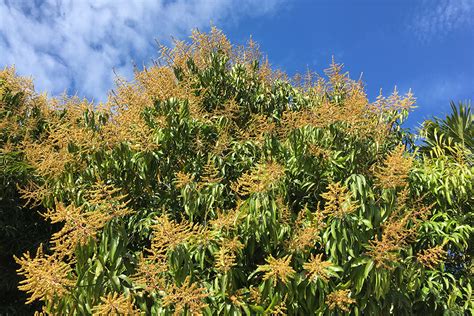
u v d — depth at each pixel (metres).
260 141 4.40
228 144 4.50
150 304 3.48
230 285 3.49
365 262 3.42
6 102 5.55
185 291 3.10
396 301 3.70
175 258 3.33
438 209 4.89
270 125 4.34
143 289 3.44
